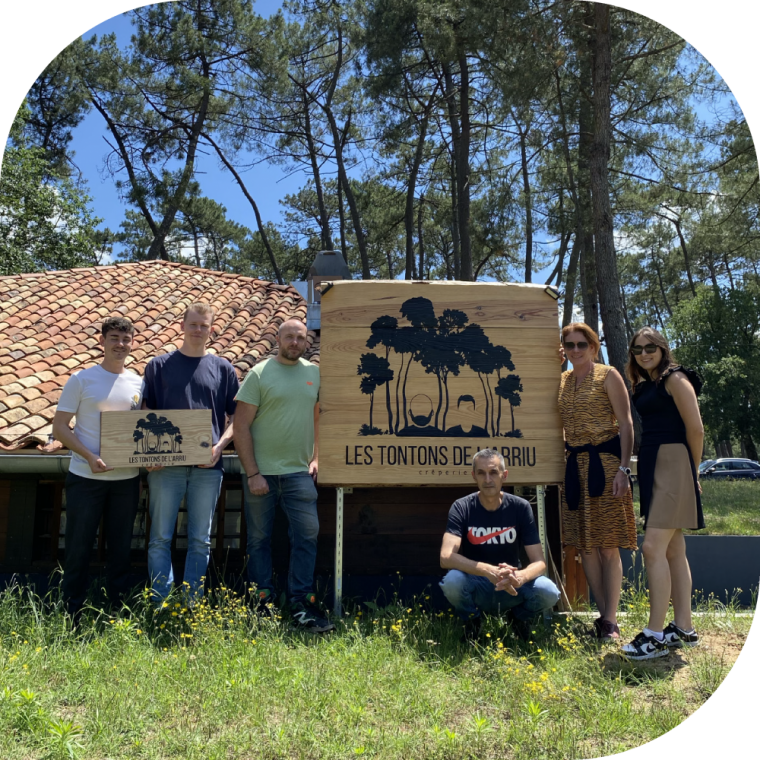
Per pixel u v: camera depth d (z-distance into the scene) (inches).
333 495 254.8
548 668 166.9
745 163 722.2
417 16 772.6
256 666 160.4
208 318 216.2
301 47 1042.7
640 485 189.2
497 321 228.1
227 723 137.6
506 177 930.1
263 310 390.3
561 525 221.5
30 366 290.4
